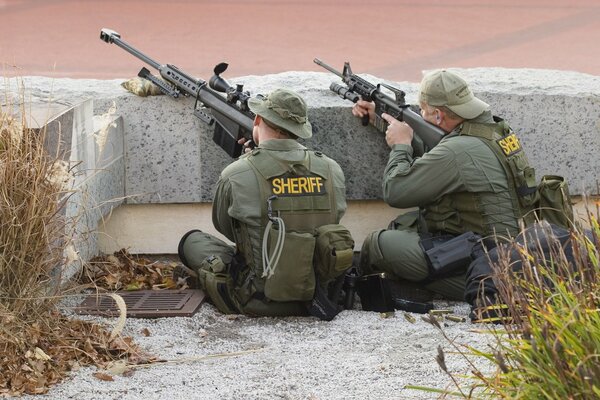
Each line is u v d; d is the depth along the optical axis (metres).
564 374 5.61
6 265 7.90
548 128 10.97
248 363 8.20
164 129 11.02
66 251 8.16
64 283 9.04
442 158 9.88
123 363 7.98
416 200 10.06
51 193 8.07
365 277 9.76
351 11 27.03
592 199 10.74
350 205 11.30
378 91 10.66
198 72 20.50
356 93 10.81
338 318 9.54
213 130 10.98
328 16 26.41
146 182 11.15
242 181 9.45
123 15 26.45
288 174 9.45
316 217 9.45
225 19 26.03
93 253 10.48
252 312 9.57
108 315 9.20
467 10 26.97
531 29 24.58
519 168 9.91
